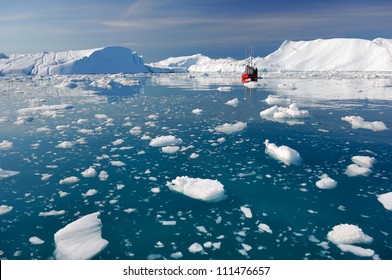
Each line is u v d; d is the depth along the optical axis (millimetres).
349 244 4191
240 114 13789
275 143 8812
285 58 179625
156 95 22766
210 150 8219
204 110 15008
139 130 10594
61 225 4703
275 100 17234
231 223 4727
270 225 4664
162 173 6656
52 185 6066
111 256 3984
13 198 5539
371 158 7141
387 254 3986
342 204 5246
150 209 5156
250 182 6152
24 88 31203
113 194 5691
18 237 4402
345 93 23156
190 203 5371
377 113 13688
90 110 15320
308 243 4223
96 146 8688
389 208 5039
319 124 11422
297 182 6125
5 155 7895
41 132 10461
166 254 4016
